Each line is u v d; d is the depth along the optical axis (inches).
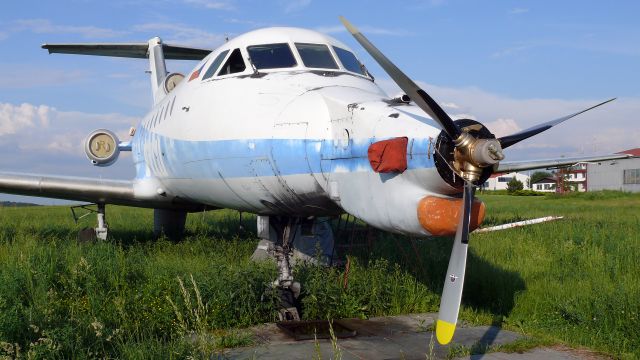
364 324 238.8
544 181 3385.8
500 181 3725.4
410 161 169.5
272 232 269.0
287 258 258.2
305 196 223.1
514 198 1722.4
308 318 247.0
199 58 621.3
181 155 296.8
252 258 315.3
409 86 160.7
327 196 215.6
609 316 222.4
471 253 354.9
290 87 243.8
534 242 405.1
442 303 164.6
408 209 171.0
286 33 277.6
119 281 249.9
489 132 163.3
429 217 166.1
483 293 276.5
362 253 352.5
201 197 307.4
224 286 244.1
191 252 381.4
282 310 246.1
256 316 242.2
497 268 315.6
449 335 160.9
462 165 162.6
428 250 371.9
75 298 230.5
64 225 601.6
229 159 253.4
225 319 233.0
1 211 933.8
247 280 247.3
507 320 241.1
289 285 251.8
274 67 263.0
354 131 194.1
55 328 179.9
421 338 216.4
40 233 466.9
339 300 253.6
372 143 183.8
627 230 487.2
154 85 558.6
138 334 202.1
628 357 191.3
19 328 180.5
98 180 375.6
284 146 222.8
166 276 253.0
